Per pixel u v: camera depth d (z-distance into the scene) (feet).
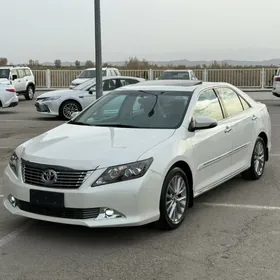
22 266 13.99
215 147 19.47
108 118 19.79
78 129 18.72
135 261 14.28
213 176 19.65
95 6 34.53
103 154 15.52
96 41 35.09
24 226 17.54
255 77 98.02
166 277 13.15
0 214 19.03
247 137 22.62
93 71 91.04
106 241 15.94
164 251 15.03
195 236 16.33
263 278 13.02
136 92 20.89
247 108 23.65
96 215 14.93
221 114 21.02
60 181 15.19
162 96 20.10
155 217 15.76
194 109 19.22
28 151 16.61
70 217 15.16
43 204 15.35
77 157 15.46
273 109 64.23
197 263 14.08
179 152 16.85
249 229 16.99
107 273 13.46
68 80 107.76
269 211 19.13
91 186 14.88
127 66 119.85
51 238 16.28
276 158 29.73
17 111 64.54
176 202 17.03
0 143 36.81
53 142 17.10
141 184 15.17
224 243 15.66
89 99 52.60
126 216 15.05
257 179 24.25
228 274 13.30
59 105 52.75
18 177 16.24
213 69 99.40
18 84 85.51
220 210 19.30
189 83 21.59
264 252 14.87
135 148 15.99
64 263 14.19
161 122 18.57
